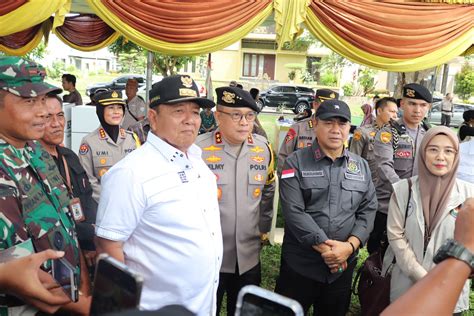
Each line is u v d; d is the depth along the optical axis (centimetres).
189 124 196
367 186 296
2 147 167
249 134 311
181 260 190
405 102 390
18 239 160
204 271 194
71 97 1004
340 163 291
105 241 187
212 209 207
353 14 424
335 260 272
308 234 275
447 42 440
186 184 196
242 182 297
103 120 389
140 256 192
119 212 186
